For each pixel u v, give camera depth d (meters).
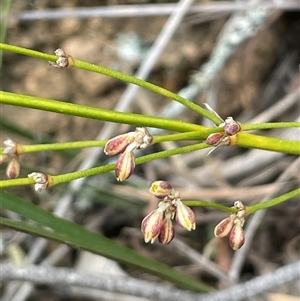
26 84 0.22
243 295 0.17
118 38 0.23
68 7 0.22
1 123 0.19
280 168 0.22
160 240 0.10
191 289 0.17
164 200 0.10
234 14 0.22
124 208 0.22
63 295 0.21
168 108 0.23
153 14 0.21
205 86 0.23
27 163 0.23
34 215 0.14
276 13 0.22
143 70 0.21
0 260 0.21
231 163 0.23
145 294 0.17
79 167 0.21
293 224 0.22
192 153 0.23
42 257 0.22
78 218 0.23
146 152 0.22
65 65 0.10
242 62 0.23
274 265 0.22
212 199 0.22
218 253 0.21
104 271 0.21
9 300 0.20
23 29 0.22
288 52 0.24
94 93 0.23
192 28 0.23
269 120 0.22
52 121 0.23
